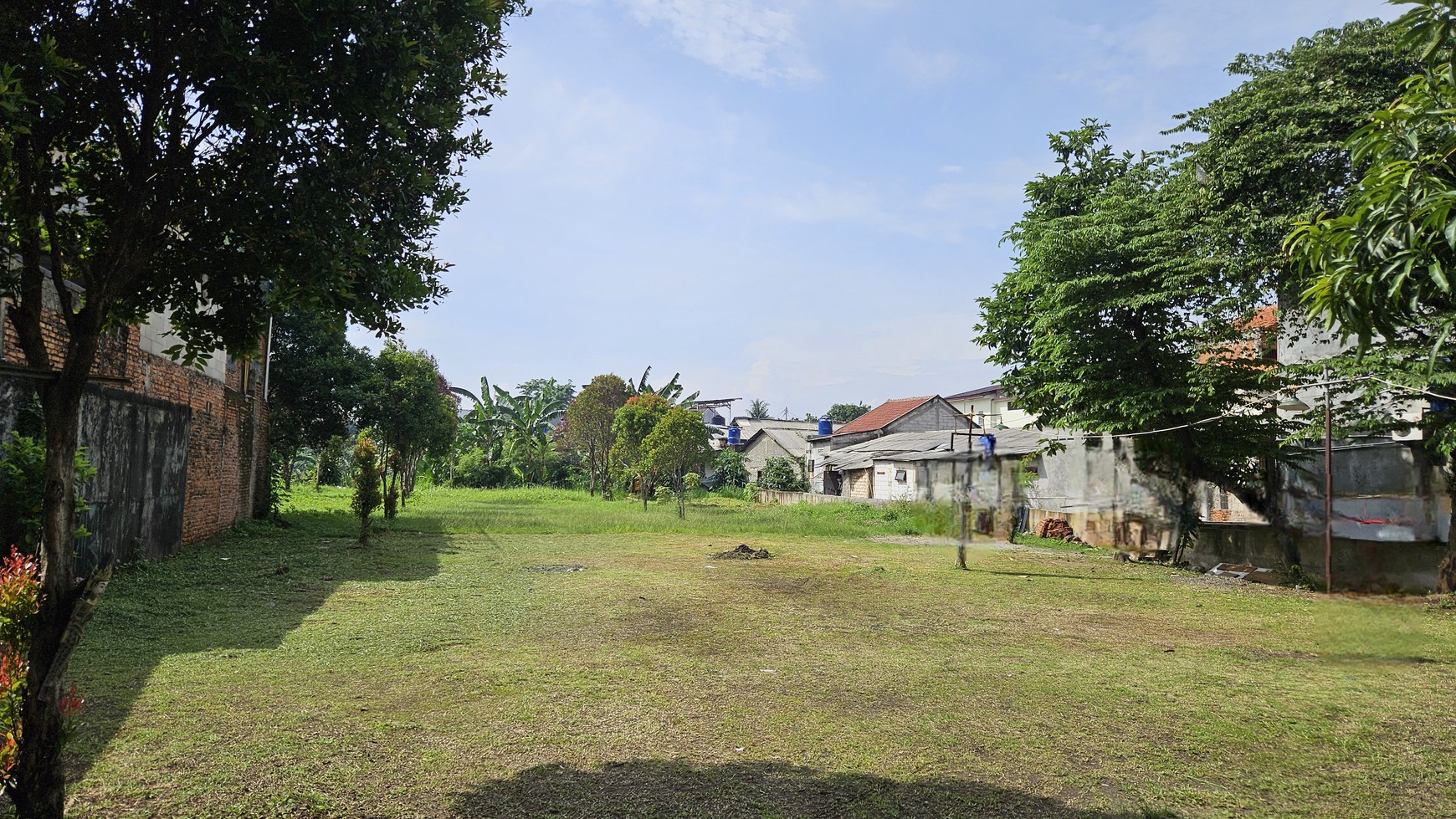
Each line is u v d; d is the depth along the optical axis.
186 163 3.24
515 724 4.79
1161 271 13.35
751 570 12.78
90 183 3.36
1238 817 3.67
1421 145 3.28
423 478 46.81
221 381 14.72
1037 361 15.80
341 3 3.08
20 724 2.81
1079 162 16.28
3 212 2.90
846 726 4.88
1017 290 15.66
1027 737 4.72
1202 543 13.12
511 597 9.34
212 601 8.34
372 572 11.17
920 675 6.12
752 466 46.91
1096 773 4.17
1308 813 3.72
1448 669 6.30
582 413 42.41
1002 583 11.39
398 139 3.49
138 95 3.18
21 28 2.80
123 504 9.53
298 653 6.30
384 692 5.36
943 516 13.89
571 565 12.88
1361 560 10.13
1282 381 13.05
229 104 3.11
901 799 3.82
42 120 2.98
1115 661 6.66
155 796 3.62
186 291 3.78
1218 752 4.49
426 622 7.71
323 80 3.20
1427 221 2.98
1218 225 12.49
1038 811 3.71
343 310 3.64
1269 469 12.66
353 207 3.36
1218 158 12.71
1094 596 10.24
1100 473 14.09
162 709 4.82
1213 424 13.16
